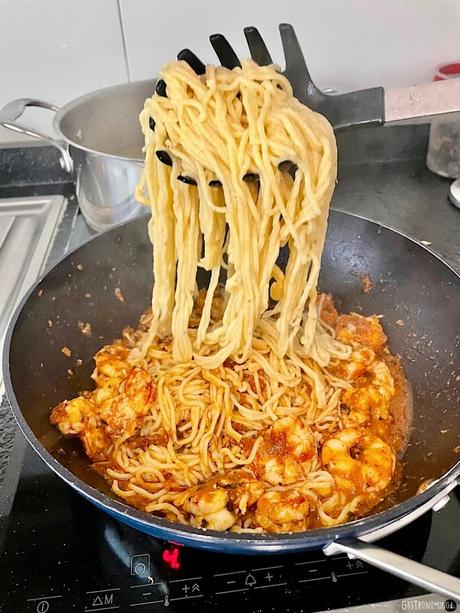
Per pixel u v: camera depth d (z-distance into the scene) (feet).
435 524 0.92
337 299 1.37
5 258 1.52
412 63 1.64
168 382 1.15
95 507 0.96
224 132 0.90
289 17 1.54
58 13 1.50
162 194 1.02
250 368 1.16
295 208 0.97
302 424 1.04
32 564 0.88
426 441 1.05
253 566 0.87
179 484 1.04
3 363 0.93
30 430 0.83
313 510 0.95
